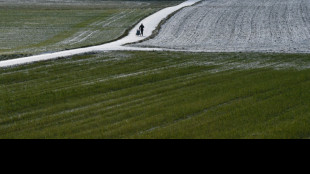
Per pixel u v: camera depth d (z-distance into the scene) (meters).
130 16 175.38
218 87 50.59
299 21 144.38
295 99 41.84
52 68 67.81
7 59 78.06
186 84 53.94
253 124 33.38
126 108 42.03
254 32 127.44
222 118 35.69
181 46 100.44
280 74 58.41
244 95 45.34
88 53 82.31
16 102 46.12
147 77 59.56
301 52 84.62
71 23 161.38
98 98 47.44
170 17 160.50
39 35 134.62
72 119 38.69
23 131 35.34
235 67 67.06
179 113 38.19
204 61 74.38
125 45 100.00
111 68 68.00
